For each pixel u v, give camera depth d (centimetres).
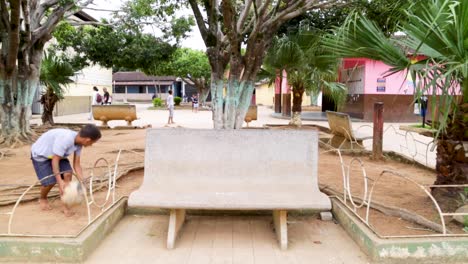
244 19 777
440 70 416
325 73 1259
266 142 467
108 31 1875
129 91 6619
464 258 368
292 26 1371
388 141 1297
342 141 1004
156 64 2127
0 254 366
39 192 569
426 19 413
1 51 1059
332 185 637
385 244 367
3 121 1088
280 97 2830
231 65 788
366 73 2056
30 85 1133
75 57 1934
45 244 367
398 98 2067
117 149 974
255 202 396
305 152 465
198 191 433
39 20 1185
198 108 3472
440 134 501
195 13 802
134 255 389
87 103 3164
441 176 503
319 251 403
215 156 466
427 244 367
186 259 383
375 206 508
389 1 570
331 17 1171
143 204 394
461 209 456
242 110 811
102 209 488
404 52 493
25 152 973
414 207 522
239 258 386
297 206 391
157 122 2006
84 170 728
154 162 464
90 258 379
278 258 386
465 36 397
